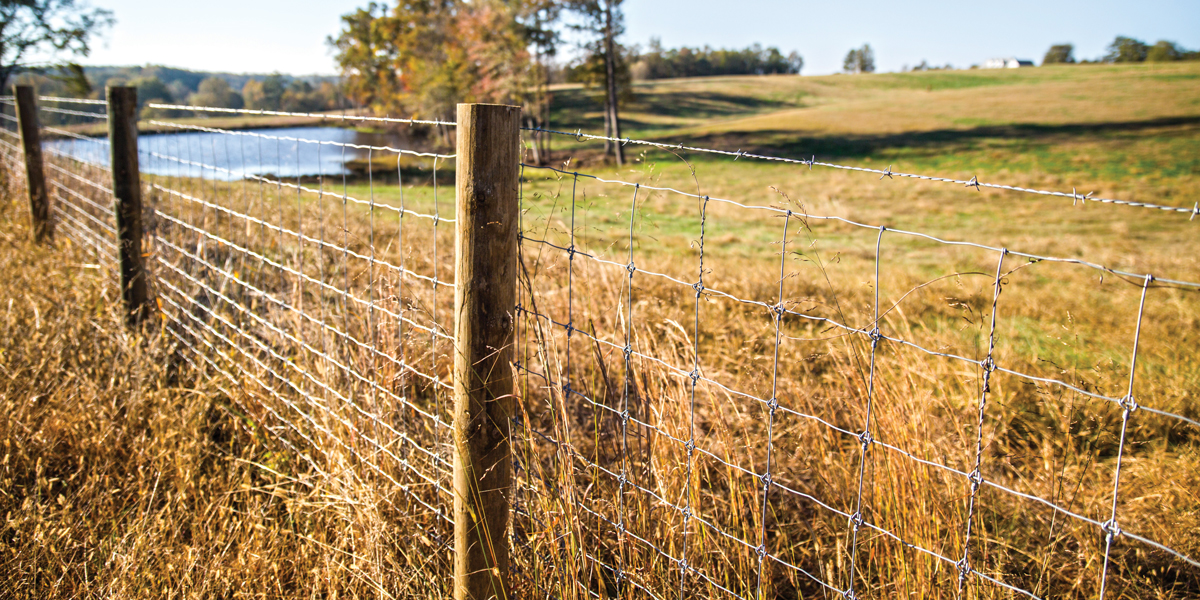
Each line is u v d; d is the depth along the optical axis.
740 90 79.88
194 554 2.42
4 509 2.74
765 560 2.20
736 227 13.92
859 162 33.34
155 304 4.40
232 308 4.18
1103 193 23.62
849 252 10.92
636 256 8.67
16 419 3.09
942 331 4.38
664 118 60.72
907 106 53.28
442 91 40.59
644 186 2.02
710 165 29.73
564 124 55.41
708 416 3.03
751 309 5.52
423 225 8.27
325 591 2.42
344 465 2.73
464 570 2.19
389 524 2.57
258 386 3.45
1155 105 45.78
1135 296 6.96
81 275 4.89
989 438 2.25
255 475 3.10
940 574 2.08
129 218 4.26
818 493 2.94
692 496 2.28
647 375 2.53
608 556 2.42
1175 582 2.48
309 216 7.05
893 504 2.31
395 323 3.13
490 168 1.91
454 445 2.16
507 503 2.17
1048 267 9.59
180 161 4.38
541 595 2.27
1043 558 2.50
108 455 3.01
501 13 37.00
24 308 4.25
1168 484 2.89
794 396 3.37
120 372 3.65
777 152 36.81
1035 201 19.56
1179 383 4.01
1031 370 4.11
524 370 2.33
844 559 2.44
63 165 7.10
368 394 3.04
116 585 2.29
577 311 4.20
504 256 1.99
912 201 19.95
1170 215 16.88
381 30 58.06
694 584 2.27
